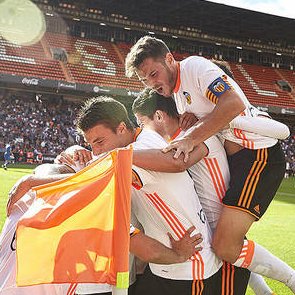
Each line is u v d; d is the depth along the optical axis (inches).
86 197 88.1
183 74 128.8
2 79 1344.7
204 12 1612.9
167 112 131.9
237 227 125.0
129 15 1657.2
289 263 289.0
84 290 116.6
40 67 1445.6
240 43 1886.1
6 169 941.2
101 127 111.2
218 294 127.3
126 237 86.1
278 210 595.2
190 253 112.6
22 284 87.0
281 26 1733.5
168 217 113.2
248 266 134.2
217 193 129.6
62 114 1465.3
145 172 108.8
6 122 1346.0
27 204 109.3
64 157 124.1
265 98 1734.7
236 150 136.0
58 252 88.4
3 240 110.7
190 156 111.7
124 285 85.3
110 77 1518.2
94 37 1683.1
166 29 1755.7
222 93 120.2
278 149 136.4
